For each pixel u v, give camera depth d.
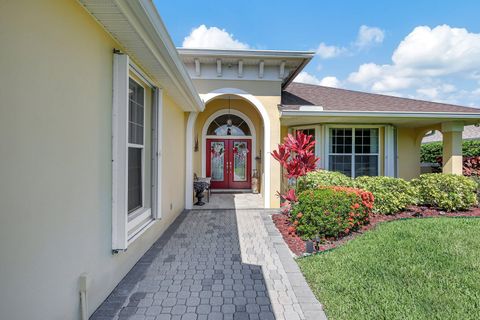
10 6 1.54
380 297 2.67
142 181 4.01
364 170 8.41
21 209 1.62
